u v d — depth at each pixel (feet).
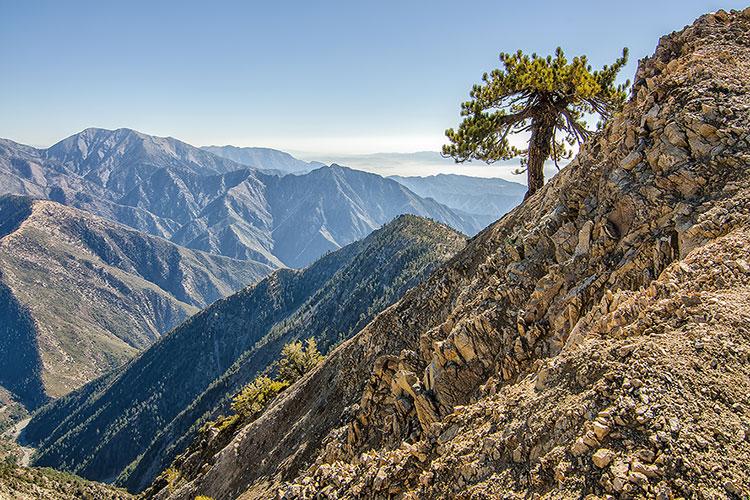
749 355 28.30
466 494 32.50
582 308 49.93
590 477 26.21
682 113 54.65
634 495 23.79
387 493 42.16
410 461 43.04
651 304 36.73
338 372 125.80
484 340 59.82
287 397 151.43
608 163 64.08
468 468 34.63
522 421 34.19
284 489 54.85
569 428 30.07
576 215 65.10
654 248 46.26
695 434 25.08
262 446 138.00
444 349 62.34
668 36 77.77
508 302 61.77
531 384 38.42
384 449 63.21
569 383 33.76
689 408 26.55
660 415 26.55
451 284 107.24
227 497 130.82
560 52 108.47
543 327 52.80
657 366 29.45
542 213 78.69
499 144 121.29
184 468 252.21
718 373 27.94
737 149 47.62
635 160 57.67
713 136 50.62
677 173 50.83
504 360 54.08
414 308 114.01
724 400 26.50
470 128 112.16
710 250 38.11
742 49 62.13
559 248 62.23
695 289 35.32
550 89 105.19
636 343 32.37
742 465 23.20
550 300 54.95
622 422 27.37
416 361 73.87
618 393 29.14
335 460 76.95
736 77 55.72
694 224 44.29
